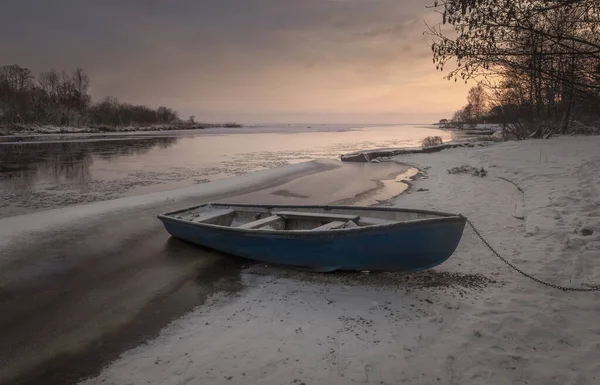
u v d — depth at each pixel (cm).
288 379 356
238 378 361
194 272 648
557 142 1867
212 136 6375
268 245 629
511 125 2886
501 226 772
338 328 438
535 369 353
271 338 425
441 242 527
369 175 1758
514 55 428
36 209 1218
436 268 591
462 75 465
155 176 1892
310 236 575
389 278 571
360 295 520
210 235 713
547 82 464
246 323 462
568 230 671
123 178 1825
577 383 330
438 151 2648
